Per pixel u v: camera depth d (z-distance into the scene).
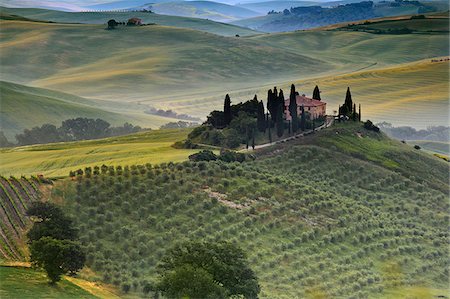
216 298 171.62
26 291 175.12
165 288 177.38
